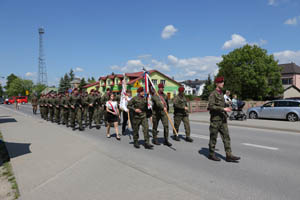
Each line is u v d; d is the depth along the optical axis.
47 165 4.53
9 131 8.79
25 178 3.86
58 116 12.48
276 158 5.33
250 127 10.89
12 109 27.59
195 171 4.37
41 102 14.75
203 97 57.38
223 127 5.03
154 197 3.12
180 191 3.32
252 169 4.50
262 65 39.88
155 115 6.87
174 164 4.82
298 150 6.14
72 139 7.14
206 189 3.52
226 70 30.73
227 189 3.53
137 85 15.67
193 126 11.36
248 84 40.81
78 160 4.85
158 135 8.55
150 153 5.77
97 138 8.01
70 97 9.95
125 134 8.88
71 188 3.47
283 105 13.38
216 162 4.98
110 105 7.86
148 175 4.01
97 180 3.77
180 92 7.30
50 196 3.21
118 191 3.34
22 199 3.12
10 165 4.59
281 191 3.46
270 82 42.97
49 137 7.49
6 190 3.41
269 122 12.21
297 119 12.70
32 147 6.02
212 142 5.12
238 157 4.98
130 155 5.54
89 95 10.80
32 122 12.16
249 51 41.31
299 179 3.97
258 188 3.57
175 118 7.48
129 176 3.95
